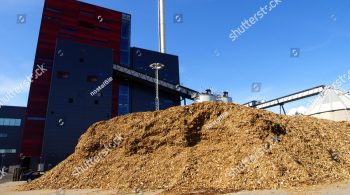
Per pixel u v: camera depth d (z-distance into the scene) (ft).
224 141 61.87
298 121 73.00
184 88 277.85
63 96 215.51
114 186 56.90
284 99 216.13
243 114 65.67
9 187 77.36
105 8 310.04
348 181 44.47
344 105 144.05
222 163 54.54
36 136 209.26
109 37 301.22
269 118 66.69
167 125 71.87
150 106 284.20
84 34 283.18
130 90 281.54
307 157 52.85
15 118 256.52
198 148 62.59
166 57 330.34
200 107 74.64
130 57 314.14
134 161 64.59
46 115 205.77
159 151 65.82
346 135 70.23
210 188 46.85
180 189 47.98
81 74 228.43
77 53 233.55
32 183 70.44
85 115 218.38
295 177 45.42
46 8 266.57
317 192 36.83
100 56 242.58
